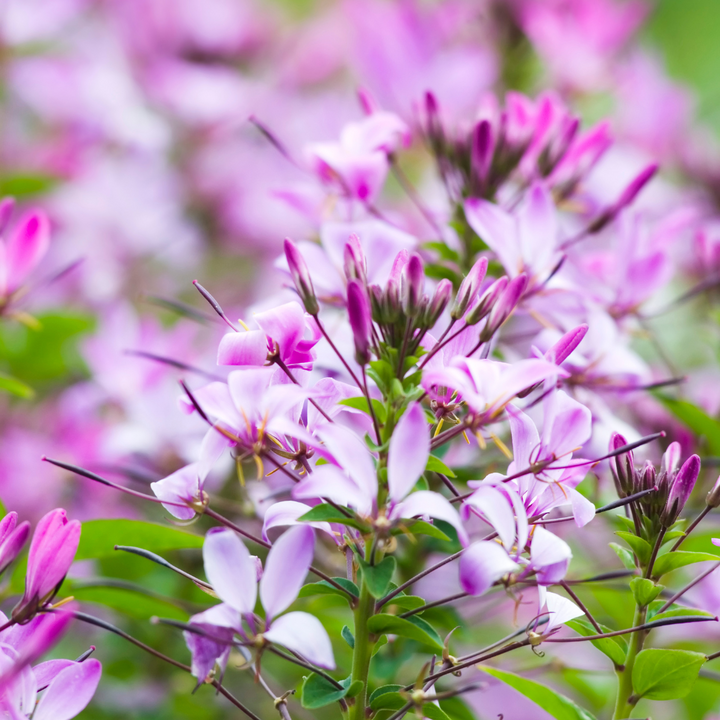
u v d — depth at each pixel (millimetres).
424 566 1182
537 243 1134
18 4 1574
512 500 1044
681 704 1241
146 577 1225
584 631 1085
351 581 1072
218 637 1039
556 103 1191
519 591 1133
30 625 1061
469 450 1175
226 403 1048
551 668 1159
